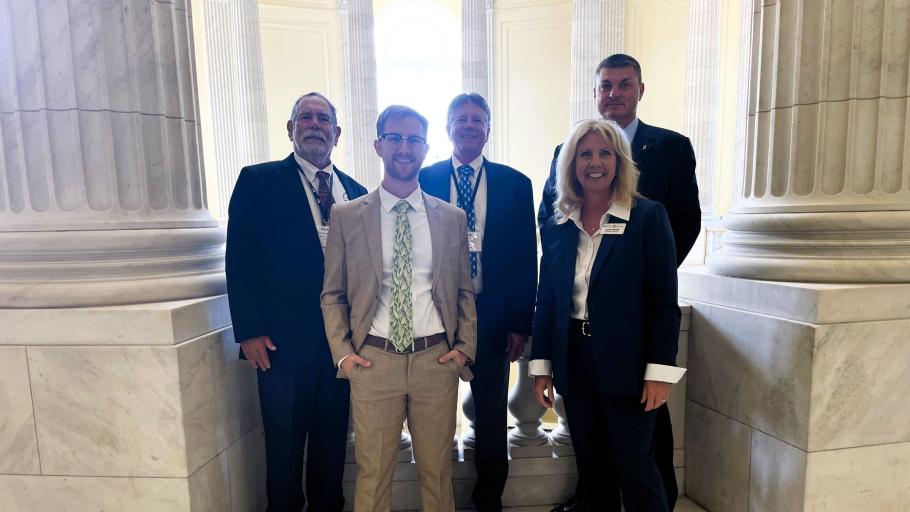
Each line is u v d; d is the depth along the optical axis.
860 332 1.75
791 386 1.81
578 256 1.81
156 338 1.67
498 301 2.05
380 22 10.58
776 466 1.90
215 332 1.91
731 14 7.57
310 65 9.74
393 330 1.71
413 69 10.81
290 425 1.93
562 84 9.79
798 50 2.04
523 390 2.43
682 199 2.11
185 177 2.08
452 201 2.13
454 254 1.82
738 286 2.08
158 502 1.73
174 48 2.02
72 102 1.81
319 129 2.02
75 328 1.69
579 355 1.80
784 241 2.04
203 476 1.82
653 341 1.67
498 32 10.01
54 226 1.81
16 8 1.80
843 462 1.79
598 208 1.79
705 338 2.27
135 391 1.69
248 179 1.94
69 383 1.71
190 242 2.02
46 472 1.75
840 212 1.95
